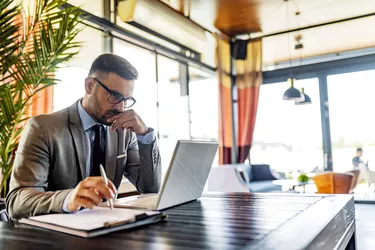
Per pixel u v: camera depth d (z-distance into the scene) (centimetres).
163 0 425
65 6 281
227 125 611
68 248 62
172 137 498
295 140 616
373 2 456
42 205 90
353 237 111
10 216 102
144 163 142
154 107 460
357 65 580
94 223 76
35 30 191
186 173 105
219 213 92
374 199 538
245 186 488
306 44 604
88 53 365
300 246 59
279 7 466
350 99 582
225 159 598
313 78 610
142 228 75
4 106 177
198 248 59
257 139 639
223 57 604
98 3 365
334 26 536
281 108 627
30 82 185
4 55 171
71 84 303
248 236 66
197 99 582
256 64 618
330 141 592
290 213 89
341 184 448
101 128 141
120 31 390
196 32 505
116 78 131
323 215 85
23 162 114
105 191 86
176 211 96
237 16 495
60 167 126
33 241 67
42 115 131
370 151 564
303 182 478
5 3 169
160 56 481
